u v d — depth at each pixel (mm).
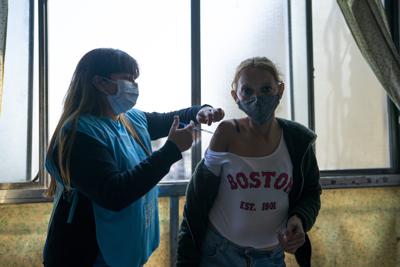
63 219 945
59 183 964
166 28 2027
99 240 935
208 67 2094
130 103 1022
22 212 1806
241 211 1017
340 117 2293
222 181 1043
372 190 2297
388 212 2314
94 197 856
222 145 1053
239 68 1081
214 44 2102
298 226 991
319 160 2262
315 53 2244
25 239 1806
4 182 1812
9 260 1786
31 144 1866
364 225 2279
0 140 1831
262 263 1051
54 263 927
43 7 1860
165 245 1998
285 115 2205
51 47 1895
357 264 2264
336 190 2246
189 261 1067
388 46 2115
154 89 2016
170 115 1326
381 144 2365
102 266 990
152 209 1105
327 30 2264
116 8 1966
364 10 2096
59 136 912
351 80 2311
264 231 1039
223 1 2115
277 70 1076
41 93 1845
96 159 875
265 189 1013
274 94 1042
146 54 2006
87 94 983
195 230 1065
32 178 1868
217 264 1060
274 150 1041
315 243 2209
